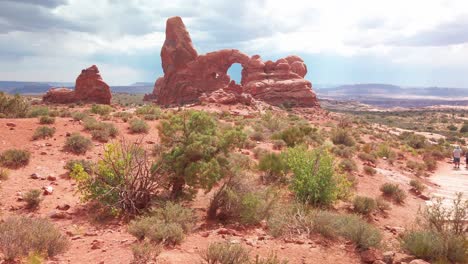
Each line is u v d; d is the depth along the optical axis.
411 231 6.60
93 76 69.81
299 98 79.62
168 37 94.88
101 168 8.18
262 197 8.34
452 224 6.79
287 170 12.14
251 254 5.59
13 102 20.95
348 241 6.60
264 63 88.19
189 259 5.17
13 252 4.76
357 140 31.69
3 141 12.43
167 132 9.06
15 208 7.67
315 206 10.00
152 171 8.42
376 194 13.20
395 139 44.41
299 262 5.47
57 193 8.93
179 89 87.38
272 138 21.22
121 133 16.75
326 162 10.84
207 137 8.80
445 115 176.25
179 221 6.75
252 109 60.94
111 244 5.84
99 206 8.20
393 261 5.63
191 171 8.27
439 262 5.51
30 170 10.30
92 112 27.03
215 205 8.02
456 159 24.69
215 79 89.00
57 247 5.34
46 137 13.84
